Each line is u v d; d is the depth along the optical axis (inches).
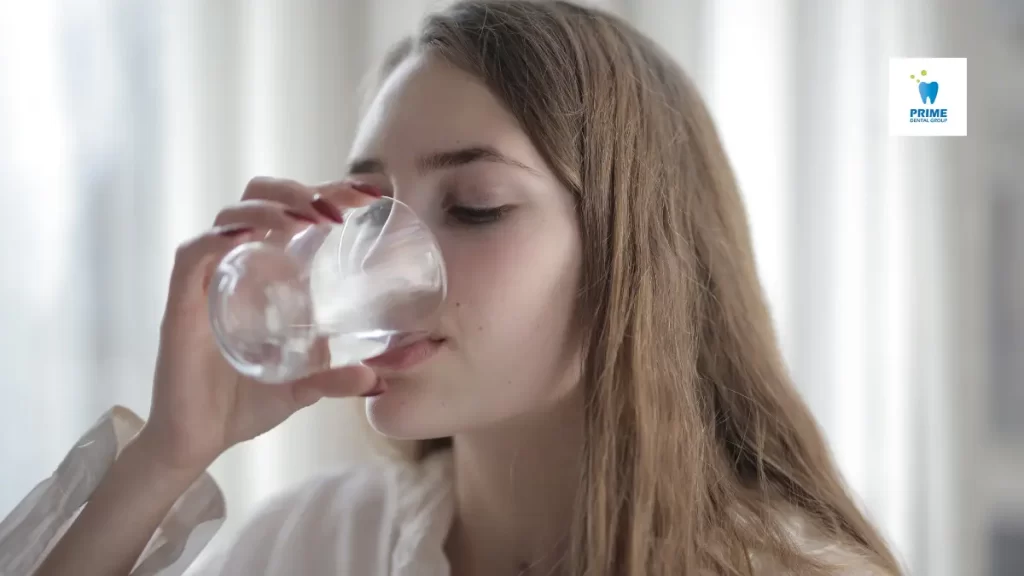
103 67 39.5
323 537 31.0
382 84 26.9
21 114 38.4
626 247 25.2
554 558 26.4
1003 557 41.8
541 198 23.3
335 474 33.5
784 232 42.1
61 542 23.8
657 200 26.4
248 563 31.1
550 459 25.9
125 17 39.8
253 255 18.9
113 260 39.2
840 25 42.6
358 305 19.9
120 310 39.2
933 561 41.4
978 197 42.1
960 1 42.4
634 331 25.0
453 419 22.6
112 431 25.6
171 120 40.1
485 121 22.8
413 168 22.8
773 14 42.6
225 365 24.1
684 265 26.9
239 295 18.3
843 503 29.3
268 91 41.9
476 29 24.2
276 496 33.2
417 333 21.9
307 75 42.1
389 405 22.3
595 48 26.1
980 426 41.7
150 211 39.6
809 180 42.4
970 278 41.8
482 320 22.3
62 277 38.7
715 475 26.5
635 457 24.5
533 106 23.4
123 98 39.6
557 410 25.1
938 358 41.7
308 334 18.8
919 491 41.5
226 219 22.5
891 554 29.1
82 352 38.8
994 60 42.4
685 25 42.4
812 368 42.1
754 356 30.0
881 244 42.1
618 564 24.2
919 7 42.5
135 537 24.0
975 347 41.8
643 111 26.5
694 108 30.3
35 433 38.0
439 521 27.8
